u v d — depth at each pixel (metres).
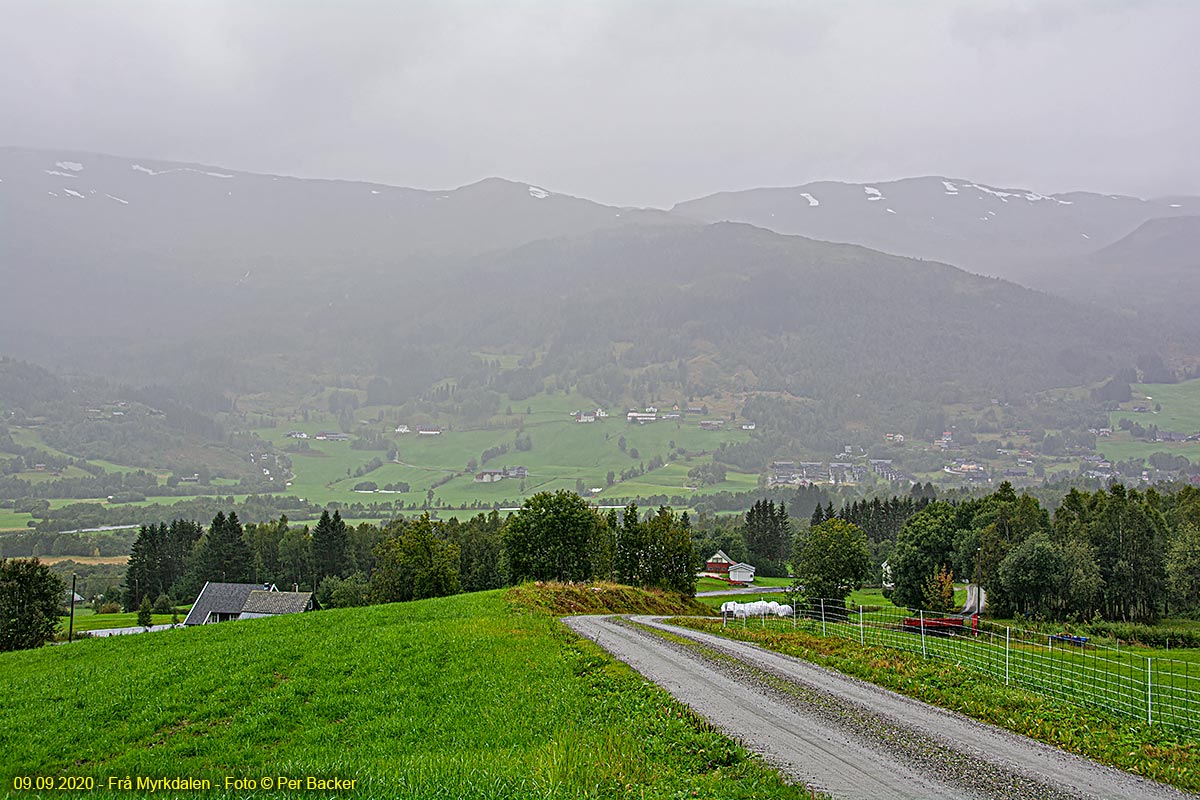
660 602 75.44
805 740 18.52
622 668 27.66
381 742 20.33
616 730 18.81
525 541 88.62
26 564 67.69
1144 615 88.38
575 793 13.79
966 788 15.44
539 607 50.69
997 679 29.08
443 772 15.46
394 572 93.94
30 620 66.56
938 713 21.84
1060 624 76.81
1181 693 30.81
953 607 82.62
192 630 41.72
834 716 21.08
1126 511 90.69
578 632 38.84
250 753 20.31
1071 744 18.72
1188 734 21.67
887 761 17.05
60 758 20.64
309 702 24.52
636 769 15.44
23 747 21.28
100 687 27.03
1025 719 20.84
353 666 28.59
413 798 13.74
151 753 20.55
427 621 40.72
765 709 21.69
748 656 32.25
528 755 16.92
